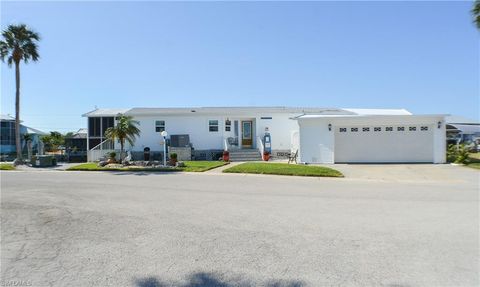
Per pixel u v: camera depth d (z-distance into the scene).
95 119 29.75
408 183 13.03
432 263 4.42
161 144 26.08
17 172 19.31
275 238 5.60
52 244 5.49
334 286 3.78
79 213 7.74
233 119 26.39
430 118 20.12
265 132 26.02
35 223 6.89
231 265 4.43
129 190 11.32
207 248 5.12
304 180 14.11
